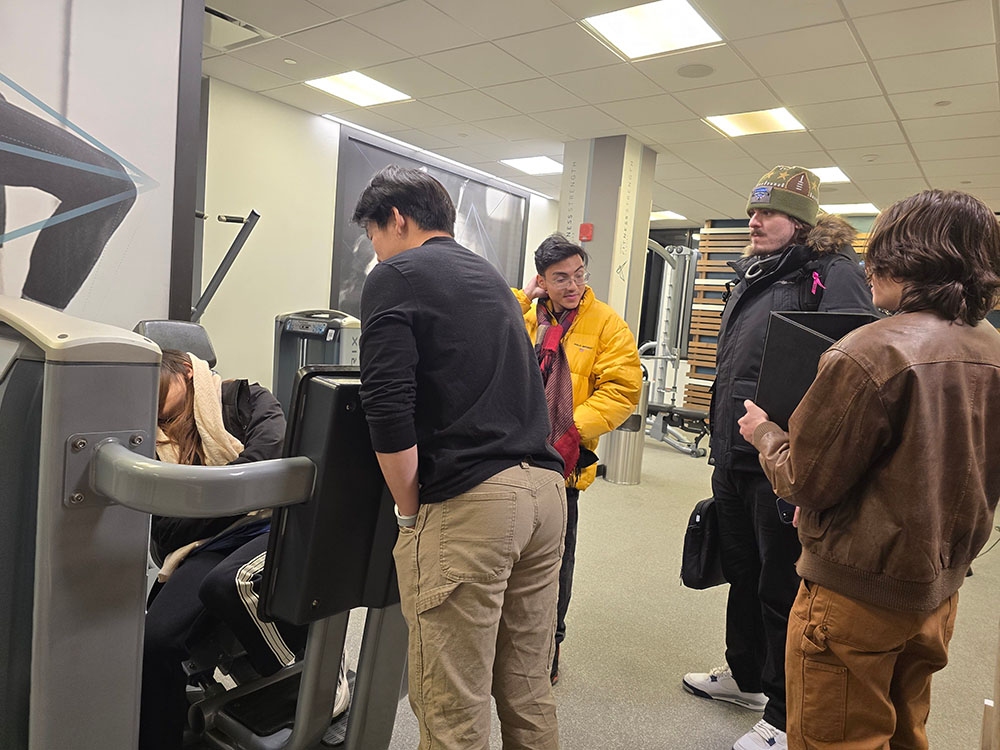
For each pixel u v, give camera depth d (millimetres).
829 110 4664
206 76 4996
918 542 1020
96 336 775
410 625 1057
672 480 5340
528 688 1162
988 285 1038
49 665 780
